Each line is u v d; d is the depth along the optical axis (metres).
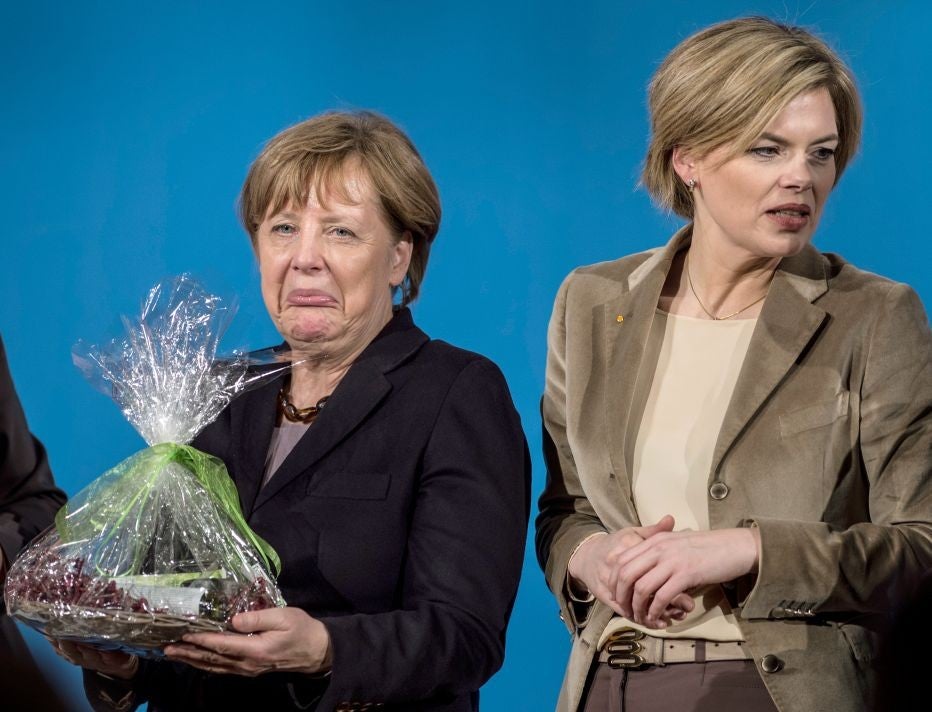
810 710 5.48
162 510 5.32
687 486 5.94
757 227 5.80
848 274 6.07
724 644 5.71
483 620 5.46
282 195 5.87
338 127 5.97
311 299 5.87
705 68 5.86
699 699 5.66
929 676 2.71
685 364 6.15
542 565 6.48
